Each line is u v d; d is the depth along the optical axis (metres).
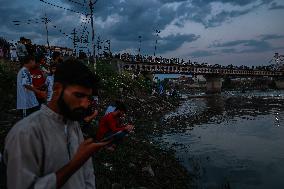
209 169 12.48
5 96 14.68
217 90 89.56
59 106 1.84
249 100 54.50
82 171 2.05
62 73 1.83
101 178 7.83
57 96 1.85
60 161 1.84
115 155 10.02
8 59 24.80
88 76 1.84
